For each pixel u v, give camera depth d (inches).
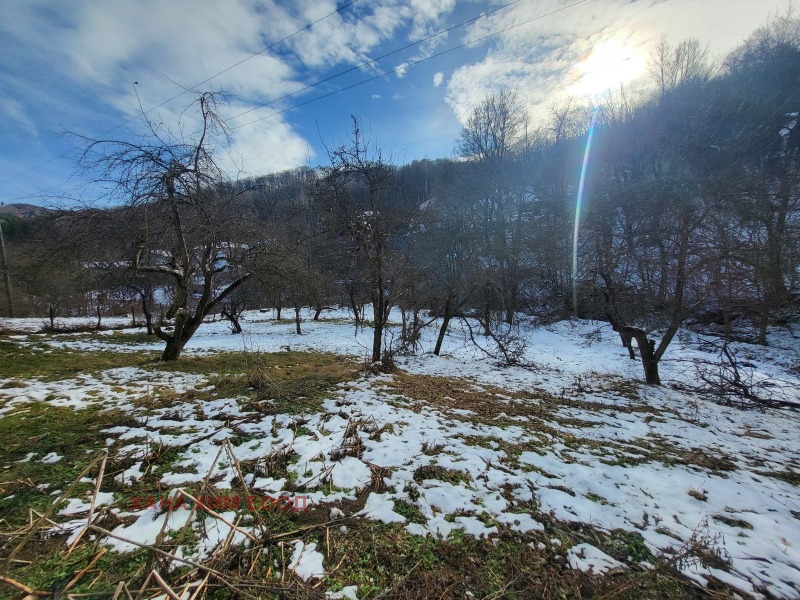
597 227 340.2
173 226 317.7
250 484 112.6
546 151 1192.8
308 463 128.3
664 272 321.4
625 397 283.4
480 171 1075.9
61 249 292.4
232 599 70.1
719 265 288.2
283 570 78.5
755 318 333.4
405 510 104.8
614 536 97.4
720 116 456.4
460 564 83.8
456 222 584.7
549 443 165.8
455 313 527.2
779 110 462.6
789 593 79.4
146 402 196.7
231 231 334.6
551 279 641.0
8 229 530.6
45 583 71.0
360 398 221.0
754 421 231.8
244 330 769.6
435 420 187.8
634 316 345.4
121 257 312.0
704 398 294.8
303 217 420.5
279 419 173.0
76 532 86.2
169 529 88.4
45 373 267.9
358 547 87.6
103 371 285.1
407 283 395.2
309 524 95.5
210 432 154.3
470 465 134.5
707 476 139.6
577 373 399.2
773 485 134.7
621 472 137.9
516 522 100.5
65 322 829.2
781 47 837.2
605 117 978.7
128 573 74.5
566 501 113.0
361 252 350.6
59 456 128.0
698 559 88.0
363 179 328.2
